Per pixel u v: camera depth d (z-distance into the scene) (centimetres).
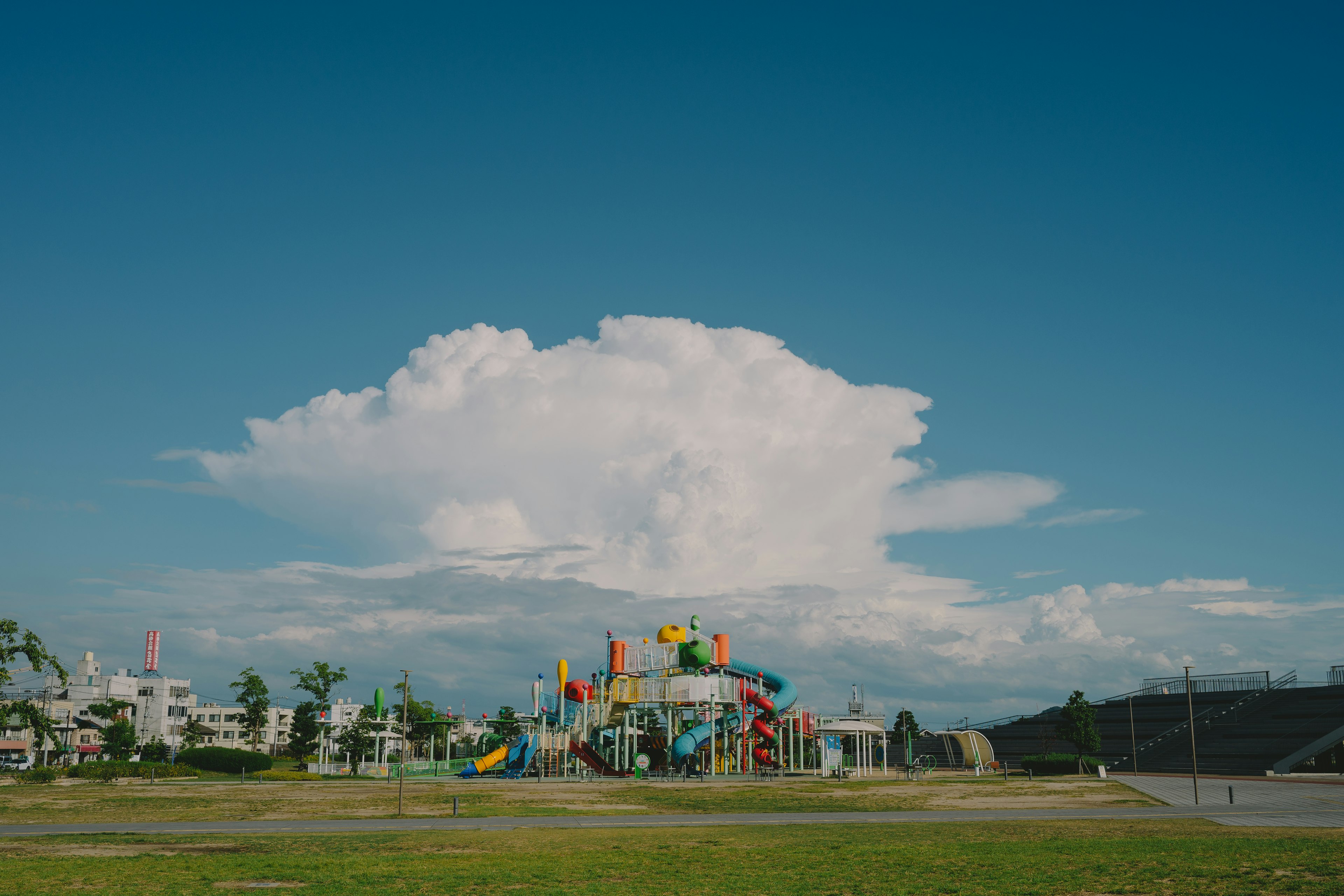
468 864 3522
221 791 7188
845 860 3600
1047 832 4609
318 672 12181
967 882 3078
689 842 4231
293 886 3038
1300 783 8362
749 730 10656
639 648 10656
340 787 7719
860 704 11962
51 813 5575
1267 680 12600
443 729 13862
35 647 7950
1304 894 2788
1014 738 14162
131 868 3388
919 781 8731
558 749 9894
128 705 15550
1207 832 4481
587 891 2942
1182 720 12469
